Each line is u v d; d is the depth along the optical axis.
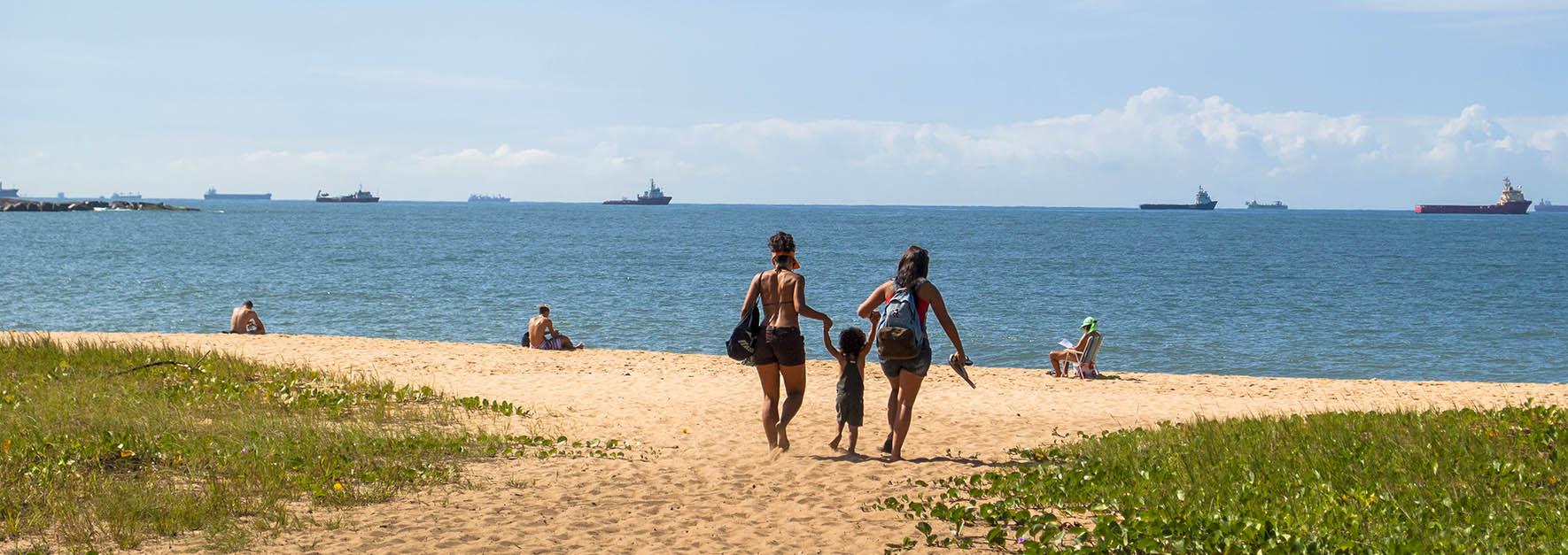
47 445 7.77
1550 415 9.45
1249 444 8.48
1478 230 148.25
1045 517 6.12
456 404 11.70
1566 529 5.72
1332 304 37.31
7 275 44.78
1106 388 16.03
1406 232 137.75
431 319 31.11
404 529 6.09
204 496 6.56
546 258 63.22
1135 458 8.22
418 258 61.44
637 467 8.14
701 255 69.19
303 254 64.56
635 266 56.34
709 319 31.38
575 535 6.10
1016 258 68.19
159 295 36.97
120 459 7.62
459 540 5.89
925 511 6.72
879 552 5.84
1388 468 7.43
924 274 8.38
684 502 6.98
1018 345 25.62
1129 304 36.66
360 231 107.50
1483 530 5.77
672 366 17.56
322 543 5.74
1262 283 47.31
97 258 57.72
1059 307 35.44
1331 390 16.03
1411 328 30.11
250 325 22.31
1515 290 44.31
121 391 10.95
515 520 6.37
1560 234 133.88
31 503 6.25
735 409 11.90
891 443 8.77
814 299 39.56
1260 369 22.91
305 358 17.42
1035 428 10.84
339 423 9.77
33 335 18.34
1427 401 14.95
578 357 18.59
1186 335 28.14
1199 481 7.21
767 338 8.41
